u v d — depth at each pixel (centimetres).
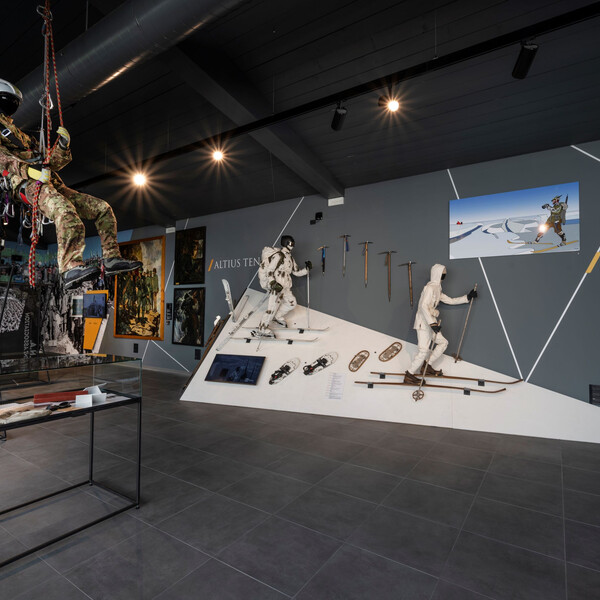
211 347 641
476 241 504
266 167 554
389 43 324
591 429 420
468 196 513
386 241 564
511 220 484
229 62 356
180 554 212
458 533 237
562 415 434
